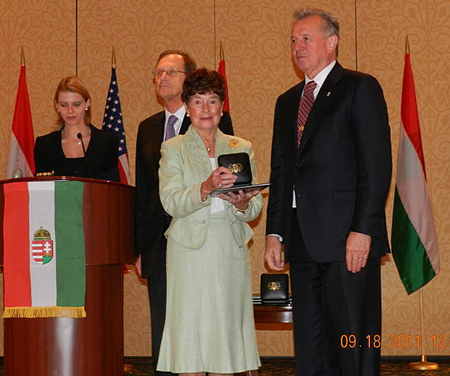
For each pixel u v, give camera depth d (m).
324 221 3.04
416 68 6.13
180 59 3.93
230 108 6.29
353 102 3.05
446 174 6.06
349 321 2.97
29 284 3.34
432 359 5.94
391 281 6.02
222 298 2.92
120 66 6.38
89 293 3.44
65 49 6.43
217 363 2.87
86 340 3.42
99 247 3.44
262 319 4.78
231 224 3.01
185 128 3.78
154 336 3.65
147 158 3.83
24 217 3.36
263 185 2.79
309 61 3.21
